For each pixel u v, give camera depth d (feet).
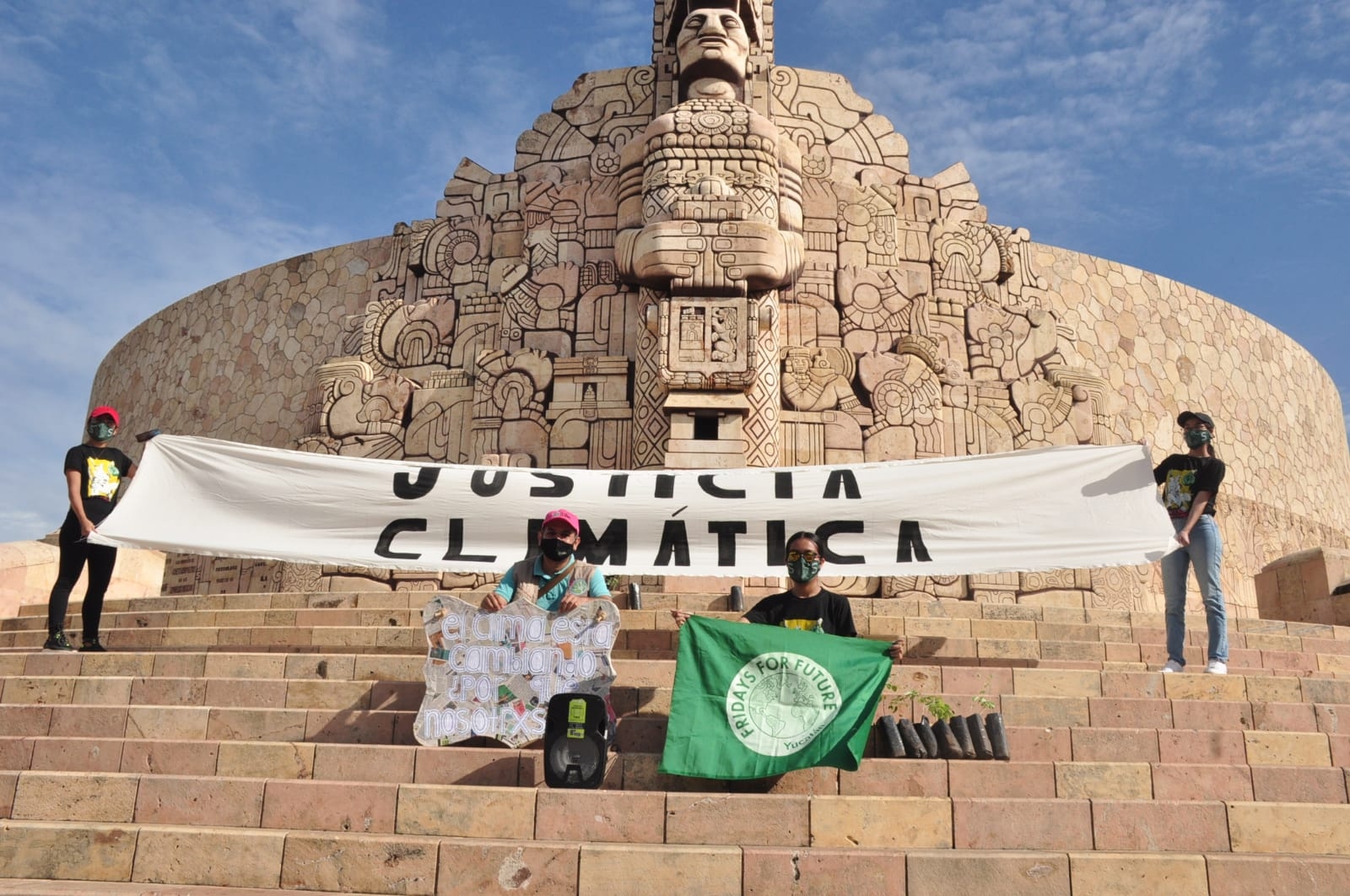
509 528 30.68
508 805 17.84
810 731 19.43
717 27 47.37
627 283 46.52
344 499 30.58
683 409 42.50
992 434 48.60
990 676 24.35
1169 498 28.35
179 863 16.75
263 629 30.07
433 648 21.08
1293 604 44.62
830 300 48.73
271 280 67.21
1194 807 18.21
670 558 30.45
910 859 16.31
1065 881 16.30
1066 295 63.98
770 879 16.12
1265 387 72.38
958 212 53.67
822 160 51.08
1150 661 30.09
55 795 18.49
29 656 26.11
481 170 54.70
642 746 21.02
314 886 16.42
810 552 22.02
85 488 28.17
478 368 47.67
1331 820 18.25
